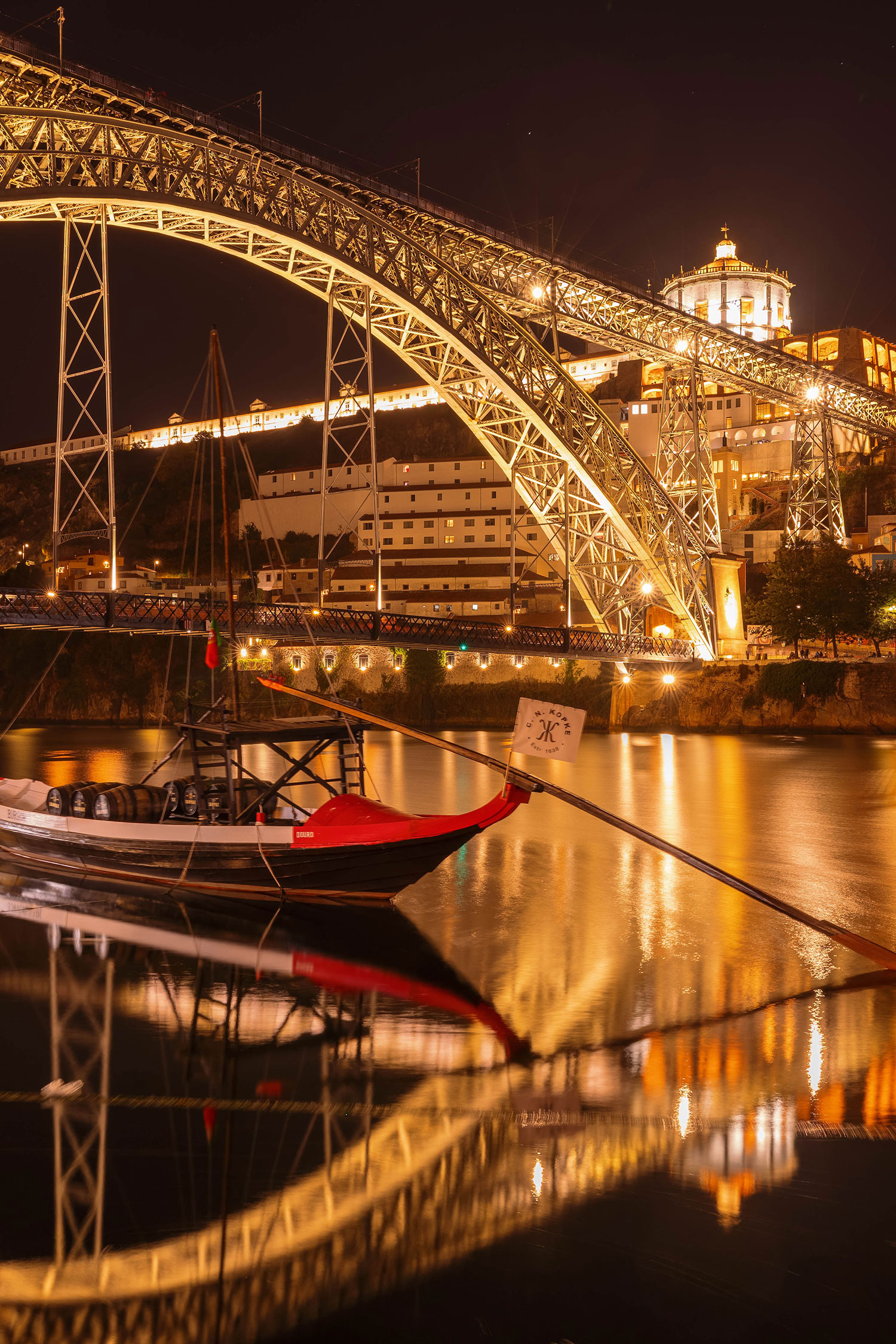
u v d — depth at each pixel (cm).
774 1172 761
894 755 5131
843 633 7562
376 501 5391
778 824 2703
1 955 1393
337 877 1638
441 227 5719
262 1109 885
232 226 4703
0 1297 623
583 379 13812
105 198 4169
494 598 9531
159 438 17838
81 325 4291
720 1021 1114
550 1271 640
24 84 4103
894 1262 646
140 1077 962
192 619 4975
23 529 16762
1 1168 782
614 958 1379
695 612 7612
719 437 11594
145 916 1606
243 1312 608
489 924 1568
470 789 3691
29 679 10631
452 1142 816
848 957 1384
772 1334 582
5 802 2175
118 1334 589
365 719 1566
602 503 6550
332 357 5259
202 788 1778
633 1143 814
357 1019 1129
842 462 11400
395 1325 592
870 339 12175
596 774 4203
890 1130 835
